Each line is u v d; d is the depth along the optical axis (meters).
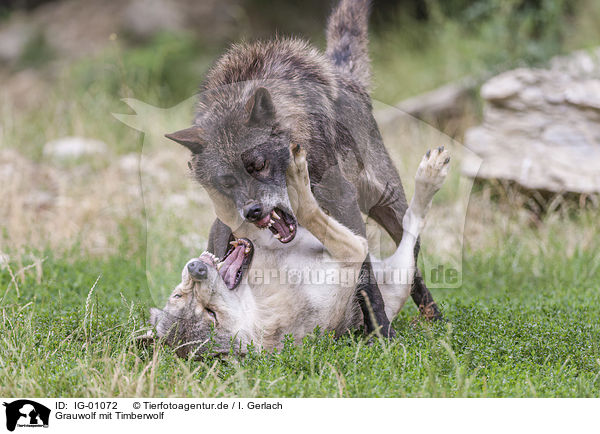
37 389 12.03
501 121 28.05
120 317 15.65
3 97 42.69
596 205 24.45
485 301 18.19
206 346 13.52
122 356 13.09
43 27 53.94
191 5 51.72
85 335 14.20
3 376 12.50
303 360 12.95
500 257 21.92
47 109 37.06
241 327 13.62
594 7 38.78
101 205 25.36
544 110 27.53
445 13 44.97
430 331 14.10
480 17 40.25
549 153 26.38
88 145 31.56
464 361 13.16
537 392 12.09
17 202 24.09
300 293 13.71
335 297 13.85
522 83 28.20
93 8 54.34
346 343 13.95
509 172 26.00
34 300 17.02
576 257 21.78
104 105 35.69
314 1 50.75
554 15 35.66
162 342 13.62
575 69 29.61
